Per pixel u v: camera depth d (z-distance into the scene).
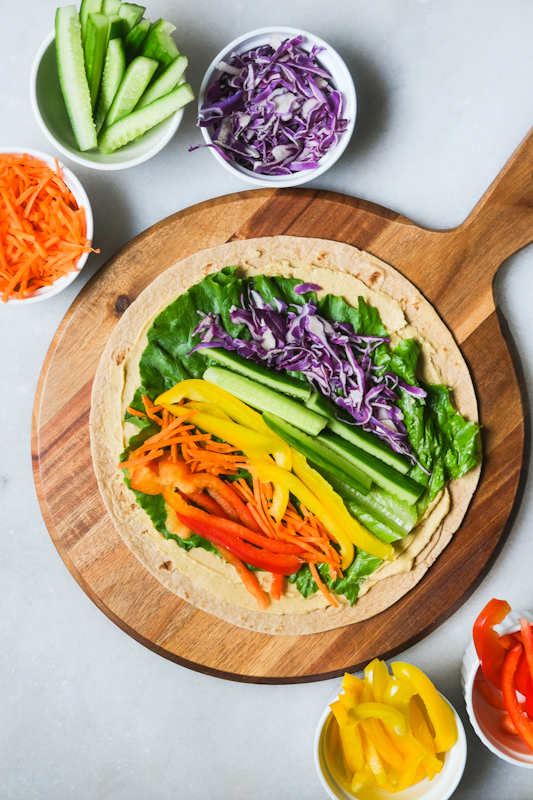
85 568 0.65
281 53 0.62
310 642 0.65
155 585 0.65
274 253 0.64
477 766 0.67
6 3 0.67
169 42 0.61
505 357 0.64
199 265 0.64
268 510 0.63
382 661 0.64
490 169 0.66
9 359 0.68
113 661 0.68
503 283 0.66
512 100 0.66
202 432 0.64
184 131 0.66
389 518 0.63
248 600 0.64
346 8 0.66
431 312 0.64
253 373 0.63
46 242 0.62
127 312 0.64
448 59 0.66
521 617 0.63
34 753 0.69
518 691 0.63
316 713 0.68
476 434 0.63
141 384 0.63
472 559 0.64
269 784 0.68
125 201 0.67
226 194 0.66
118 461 0.64
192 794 0.68
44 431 0.65
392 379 0.63
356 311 0.63
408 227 0.64
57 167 0.62
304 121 0.63
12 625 0.69
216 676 0.65
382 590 0.64
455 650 0.67
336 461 0.63
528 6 0.66
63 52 0.61
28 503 0.68
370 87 0.67
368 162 0.67
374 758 0.62
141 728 0.69
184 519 0.63
